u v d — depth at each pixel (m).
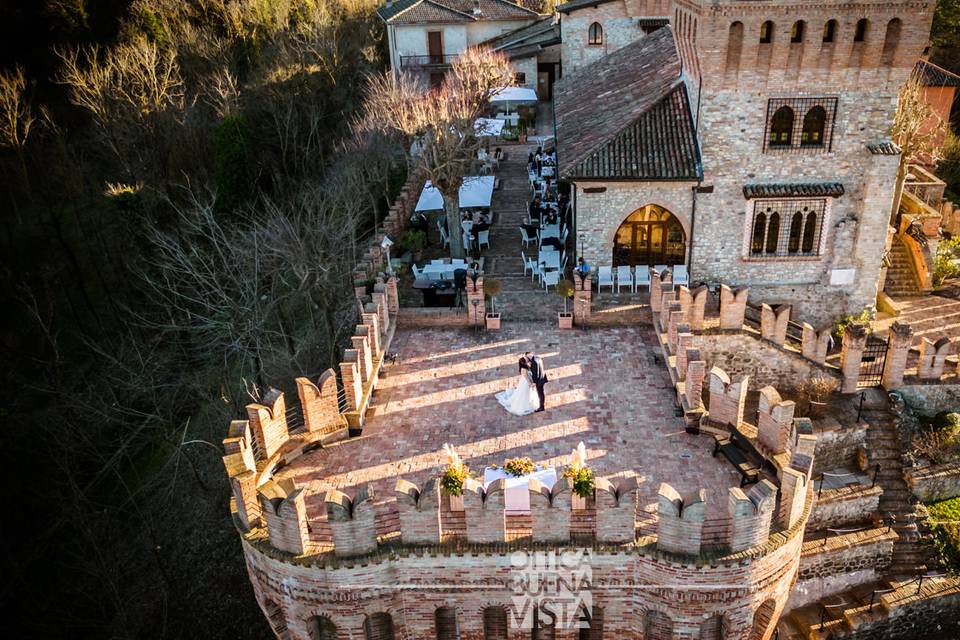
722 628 18.47
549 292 33.88
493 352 27.80
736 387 20.98
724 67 29.53
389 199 48.22
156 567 33.66
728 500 18.77
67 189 53.59
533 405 23.77
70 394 38.62
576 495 18.00
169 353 43.31
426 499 17.36
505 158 56.78
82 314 49.44
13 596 32.34
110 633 31.39
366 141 48.66
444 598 18.48
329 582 17.84
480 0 73.50
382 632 19.12
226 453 19.06
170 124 57.06
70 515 34.88
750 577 17.41
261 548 18.22
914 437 28.25
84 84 55.75
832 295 33.81
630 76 41.12
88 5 67.44
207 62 66.38
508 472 19.88
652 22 54.25
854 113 30.23
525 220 44.34
